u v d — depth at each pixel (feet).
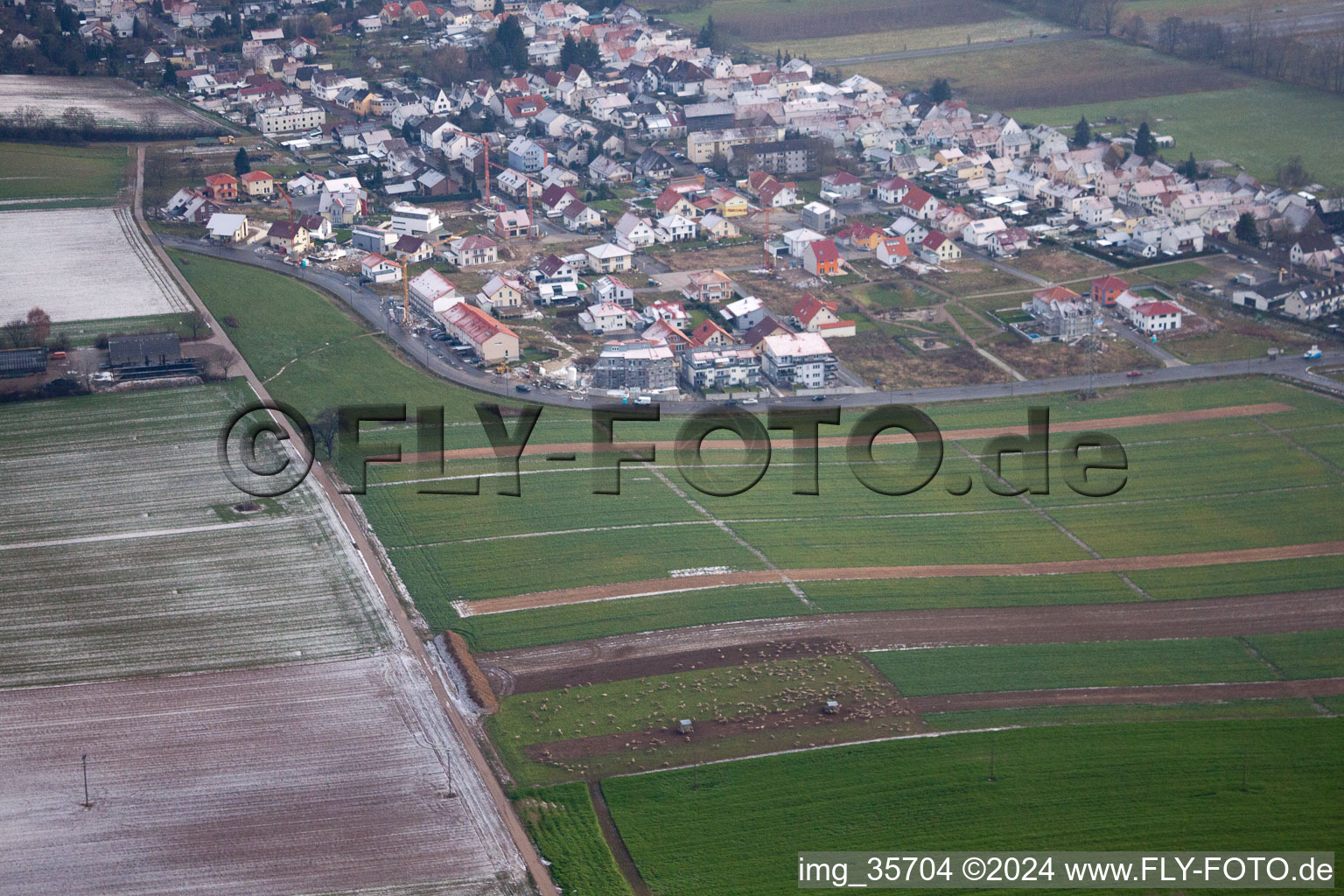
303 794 399.03
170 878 366.22
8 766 408.87
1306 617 493.36
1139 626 488.02
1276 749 416.46
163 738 422.82
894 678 455.63
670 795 399.65
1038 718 432.66
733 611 495.82
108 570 517.14
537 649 473.26
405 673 459.32
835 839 381.60
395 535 549.95
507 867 371.35
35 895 359.25
